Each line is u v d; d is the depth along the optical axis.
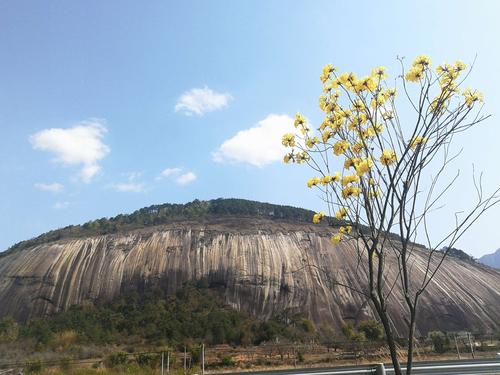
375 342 30.86
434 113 3.96
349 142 4.24
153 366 24.59
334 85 4.37
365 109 4.23
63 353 34.25
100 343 40.59
